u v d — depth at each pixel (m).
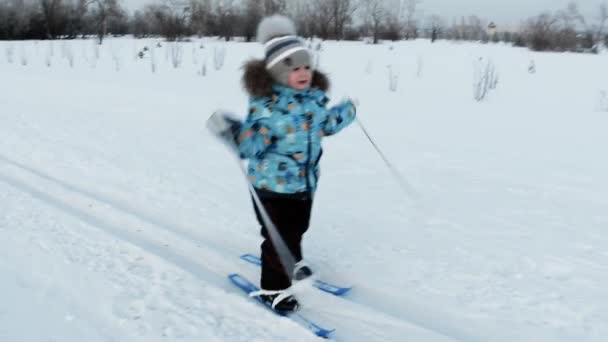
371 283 3.69
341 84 14.66
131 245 3.94
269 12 33.91
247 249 4.21
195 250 4.12
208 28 38.50
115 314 3.01
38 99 11.35
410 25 38.41
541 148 7.80
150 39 33.00
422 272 3.84
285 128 3.06
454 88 14.36
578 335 3.10
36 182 5.60
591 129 9.25
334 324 3.16
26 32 37.91
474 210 5.15
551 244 4.37
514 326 3.20
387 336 3.06
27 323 2.86
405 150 7.49
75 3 41.03
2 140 7.31
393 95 13.07
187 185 5.70
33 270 3.46
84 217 4.73
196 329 2.93
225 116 3.01
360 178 6.14
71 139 7.56
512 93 13.65
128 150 7.09
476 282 3.70
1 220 4.29
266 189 3.15
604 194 5.72
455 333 3.14
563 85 14.80
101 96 12.16
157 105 10.95
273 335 2.93
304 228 3.31
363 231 4.57
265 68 3.12
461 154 7.34
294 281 3.42
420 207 5.21
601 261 4.07
